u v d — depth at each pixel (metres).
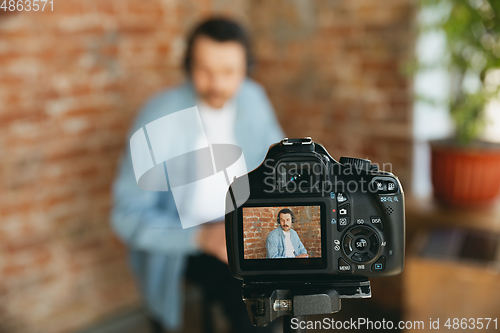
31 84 1.66
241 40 1.45
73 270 1.86
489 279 1.31
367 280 0.61
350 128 1.94
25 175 1.70
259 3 2.18
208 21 1.43
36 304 1.79
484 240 1.47
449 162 1.48
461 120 1.45
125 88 1.89
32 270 1.77
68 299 1.87
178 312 1.49
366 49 1.82
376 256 0.58
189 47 1.46
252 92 1.69
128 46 1.87
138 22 1.88
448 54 1.50
